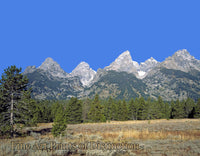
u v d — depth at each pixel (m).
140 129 27.45
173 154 11.10
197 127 27.67
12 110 19.98
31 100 21.92
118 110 84.00
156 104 91.94
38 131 28.05
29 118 21.09
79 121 61.62
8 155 8.79
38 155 9.05
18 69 21.50
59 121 19.59
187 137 17.73
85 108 75.19
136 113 89.50
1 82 20.45
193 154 10.95
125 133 21.06
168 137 17.98
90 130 28.91
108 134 21.50
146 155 11.16
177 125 33.88
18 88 21.48
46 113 68.81
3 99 20.12
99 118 62.00
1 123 19.11
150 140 16.66
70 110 61.91
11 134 19.62
